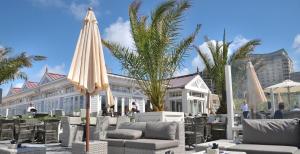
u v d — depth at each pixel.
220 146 4.74
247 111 8.45
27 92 27.78
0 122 11.35
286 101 13.82
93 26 5.46
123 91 18.53
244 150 4.46
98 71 5.21
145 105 19.81
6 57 13.55
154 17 8.47
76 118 10.06
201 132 9.31
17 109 30.94
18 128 11.10
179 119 8.48
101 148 5.54
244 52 13.35
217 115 11.61
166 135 6.23
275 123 5.12
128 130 6.67
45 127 10.57
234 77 9.16
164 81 8.66
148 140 6.04
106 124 8.94
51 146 9.58
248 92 7.67
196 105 21.69
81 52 5.23
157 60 8.46
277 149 4.35
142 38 8.40
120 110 18.08
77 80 4.98
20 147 5.21
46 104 23.31
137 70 8.57
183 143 6.53
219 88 13.62
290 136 4.86
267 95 13.06
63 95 20.56
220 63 13.70
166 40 8.50
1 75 13.23
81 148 5.26
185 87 20.00
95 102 16.44
